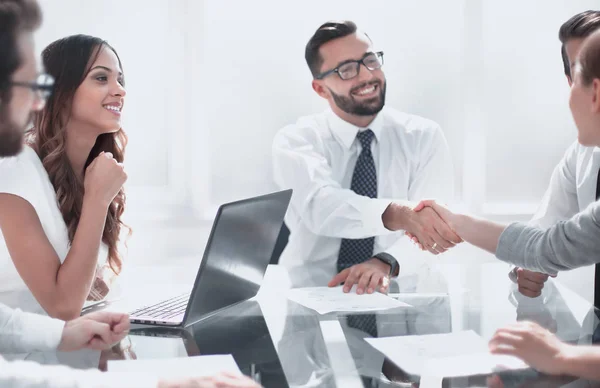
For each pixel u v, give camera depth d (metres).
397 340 1.25
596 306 1.59
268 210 1.54
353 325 1.37
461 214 1.86
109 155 1.62
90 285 1.56
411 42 3.79
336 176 2.73
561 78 3.81
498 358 1.13
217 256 1.36
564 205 2.18
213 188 3.78
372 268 1.85
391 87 3.83
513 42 3.79
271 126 3.79
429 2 3.75
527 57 3.80
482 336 1.27
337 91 2.63
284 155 2.63
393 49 3.79
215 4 3.66
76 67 1.77
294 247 2.64
